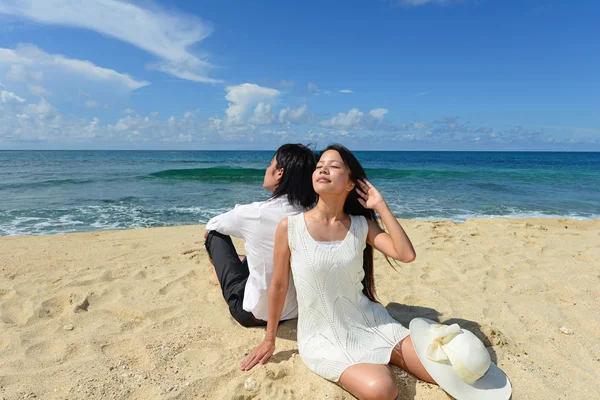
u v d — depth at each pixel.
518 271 4.64
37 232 7.93
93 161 38.59
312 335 2.59
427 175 25.47
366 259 2.91
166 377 2.46
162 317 3.32
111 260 4.93
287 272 2.64
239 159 50.69
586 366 2.70
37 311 3.33
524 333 3.14
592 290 4.05
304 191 2.85
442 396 2.31
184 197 13.21
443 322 3.25
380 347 2.47
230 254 3.37
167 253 5.30
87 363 2.57
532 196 14.56
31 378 2.39
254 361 2.58
